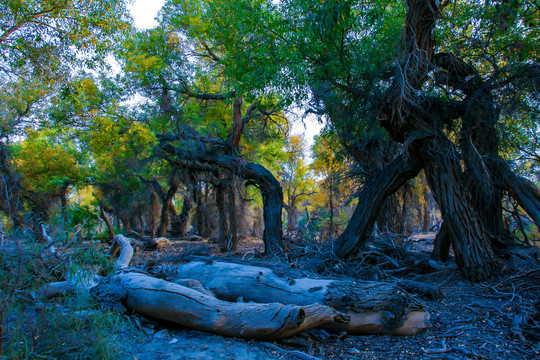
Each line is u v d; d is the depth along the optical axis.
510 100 8.48
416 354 4.25
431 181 8.66
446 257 9.39
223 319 4.48
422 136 8.52
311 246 11.35
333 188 18.11
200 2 16.22
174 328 4.78
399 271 9.59
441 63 9.29
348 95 10.49
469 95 9.34
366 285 5.25
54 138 20.98
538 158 9.12
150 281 4.96
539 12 7.61
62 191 21.88
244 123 15.87
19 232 3.55
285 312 4.30
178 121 16.48
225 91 16.53
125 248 9.00
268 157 22.59
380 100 8.91
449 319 5.50
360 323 4.82
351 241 9.86
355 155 14.70
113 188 23.48
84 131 16.91
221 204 17.80
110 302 4.84
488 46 8.91
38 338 3.41
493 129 8.91
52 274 4.18
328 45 9.40
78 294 4.14
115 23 12.19
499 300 6.24
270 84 10.39
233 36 11.46
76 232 4.07
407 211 18.38
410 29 8.10
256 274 5.62
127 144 17.00
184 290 4.77
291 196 37.03
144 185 23.72
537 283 6.64
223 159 15.24
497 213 9.05
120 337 4.14
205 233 23.77
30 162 19.27
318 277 5.81
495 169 8.77
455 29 9.46
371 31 9.45
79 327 3.63
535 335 4.54
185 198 25.17
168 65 16.27
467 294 6.83
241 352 4.03
